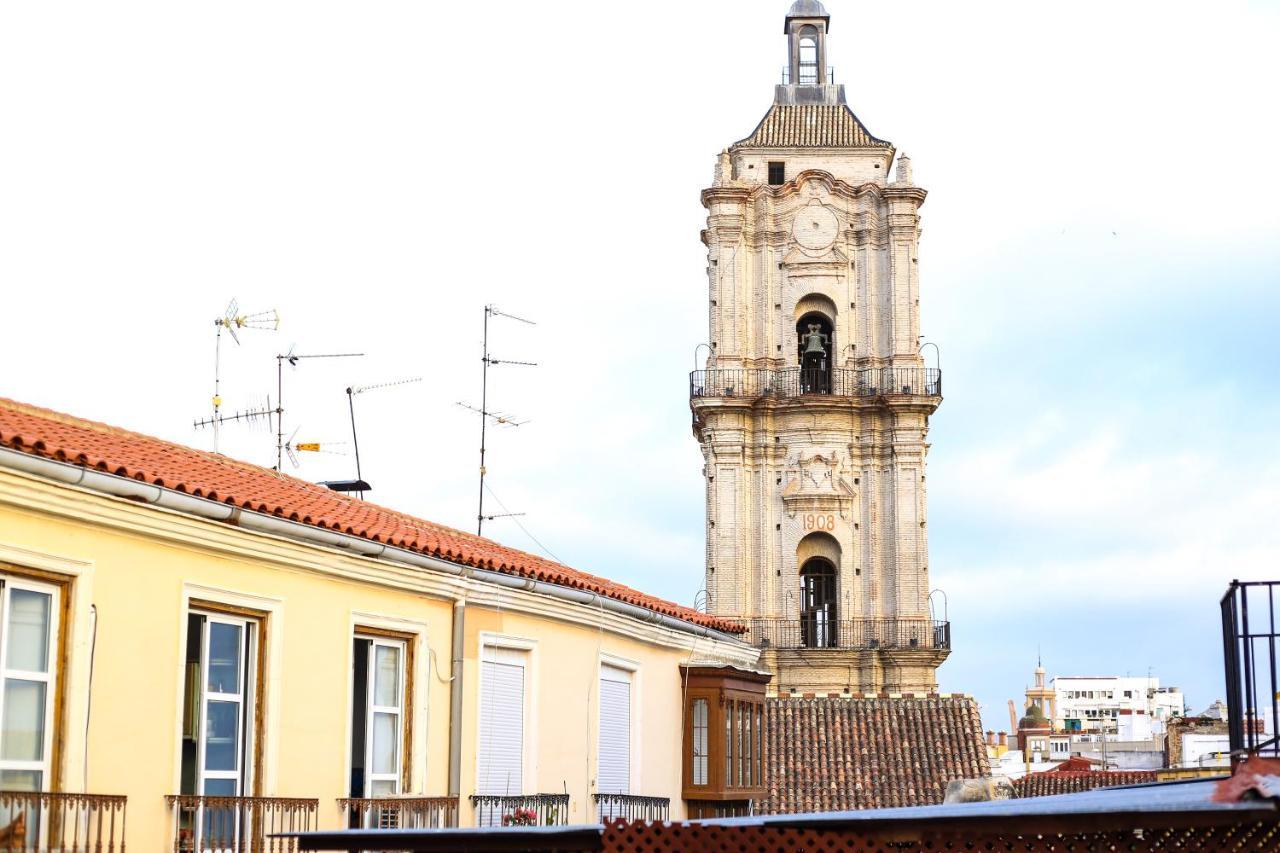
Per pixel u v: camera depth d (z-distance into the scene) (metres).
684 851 12.53
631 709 29.19
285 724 19.38
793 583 71.31
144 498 16.89
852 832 12.42
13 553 15.27
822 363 73.50
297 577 19.72
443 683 22.75
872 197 73.31
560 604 25.73
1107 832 12.35
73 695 16.00
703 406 72.00
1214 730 82.25
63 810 15.48
